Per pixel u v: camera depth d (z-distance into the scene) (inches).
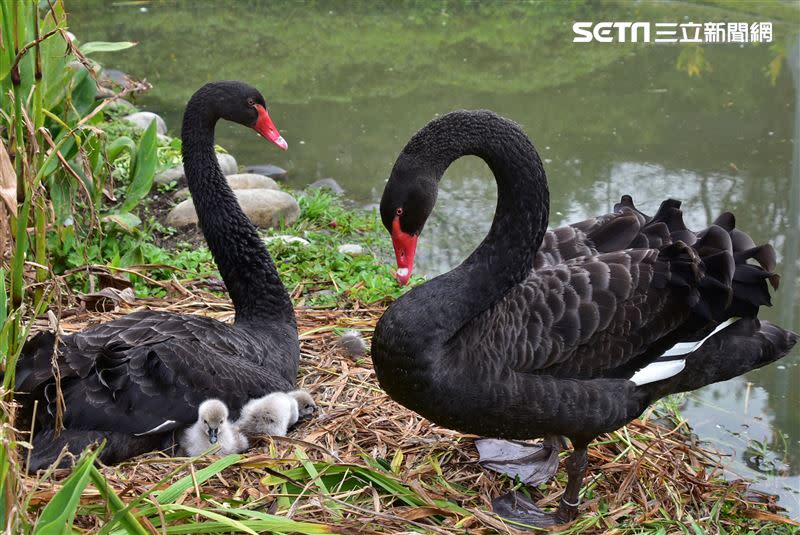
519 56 223.6
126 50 225.8
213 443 85.4
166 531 75.4
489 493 90.4
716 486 94.7
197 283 121.5
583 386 84.4
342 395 100.4
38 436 85.0
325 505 82.3
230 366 90.2
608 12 256.5
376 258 134.0
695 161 162.2
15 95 96.2
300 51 229.6
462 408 83.2
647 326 85.1
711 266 85.5
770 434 106.1
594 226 94.0
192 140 100.5
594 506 89.6
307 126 181.0
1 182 85.7
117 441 86.1
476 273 83.9
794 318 122.1
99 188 117.4
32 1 104.2
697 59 216.4
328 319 113.3
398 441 93.8
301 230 138.9
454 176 165.2
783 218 141.6
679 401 111.7
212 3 275.1
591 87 200.8
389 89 201.5
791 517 94.6
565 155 164.6
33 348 85.5
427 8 267.7
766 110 187.2
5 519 68.3
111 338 89.3
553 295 84.5
